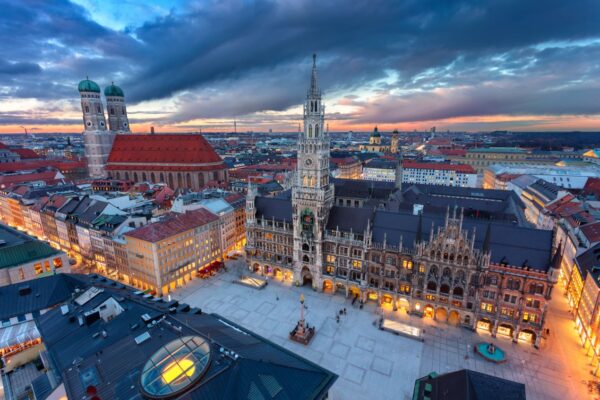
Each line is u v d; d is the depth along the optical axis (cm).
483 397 4169
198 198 13950
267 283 10412
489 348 7081
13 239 9331
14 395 5288
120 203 13412
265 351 4738
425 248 8144
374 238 9056
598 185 16138
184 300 9425
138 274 10069
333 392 6172
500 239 7862
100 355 4503
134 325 5006
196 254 10944
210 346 4322
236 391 3800
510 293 7400
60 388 4094
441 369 6731
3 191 17175
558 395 6044
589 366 6756
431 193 17075
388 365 6850
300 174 9525
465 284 7825
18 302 6469
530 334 7575
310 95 8938
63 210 13212
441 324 8188
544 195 15700
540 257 7256
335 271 9675
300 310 8869
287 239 10450
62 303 6712
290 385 4009
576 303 8419
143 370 3975
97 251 11519
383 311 8800
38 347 6166
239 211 13462
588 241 9256
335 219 9838
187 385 3731
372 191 15912
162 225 10125
